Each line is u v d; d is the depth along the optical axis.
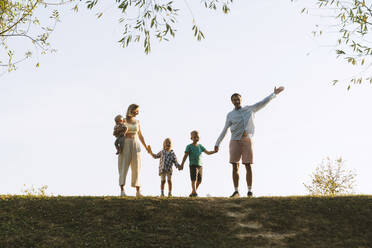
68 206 9.79
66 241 8.28
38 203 9.95
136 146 10.35
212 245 8.18
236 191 10.77
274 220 9.12
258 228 8.82
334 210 9.52
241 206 9.89
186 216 9.39
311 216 9.30
